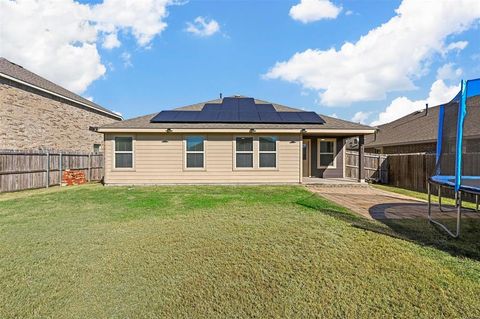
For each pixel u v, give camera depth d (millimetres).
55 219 6012
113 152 12133
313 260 3729
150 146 12172
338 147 13836
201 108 15164
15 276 3352
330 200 8242
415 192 10805
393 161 14273
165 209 6949
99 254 4031
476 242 4387
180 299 2895
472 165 7059
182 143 12211
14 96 13492
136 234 4922
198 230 5105
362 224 5418
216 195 9164
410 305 2727
